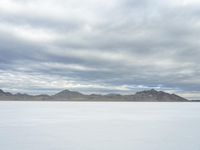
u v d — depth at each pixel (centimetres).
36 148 1345
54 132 1947
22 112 4731
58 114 4175
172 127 2295
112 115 3988
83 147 1373
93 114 4238
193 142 1518
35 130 2062
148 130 2081
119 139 1620
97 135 1794
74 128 2208
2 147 1369
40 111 5184
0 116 3619
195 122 2789
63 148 1348
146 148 1355
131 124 2553
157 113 4697
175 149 1327
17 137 1695
